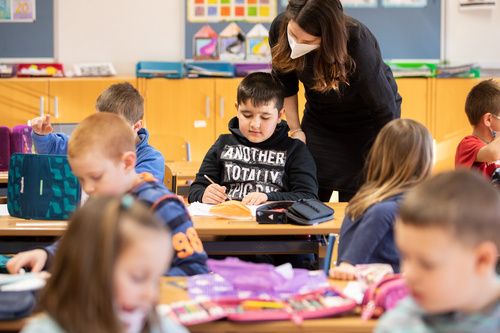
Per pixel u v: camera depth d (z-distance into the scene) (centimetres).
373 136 263
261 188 253
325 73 230
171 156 438
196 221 206
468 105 300
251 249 206
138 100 249
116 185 150
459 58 557
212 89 525
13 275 142
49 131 252
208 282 140
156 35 560
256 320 118
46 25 555
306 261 241
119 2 559
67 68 559
